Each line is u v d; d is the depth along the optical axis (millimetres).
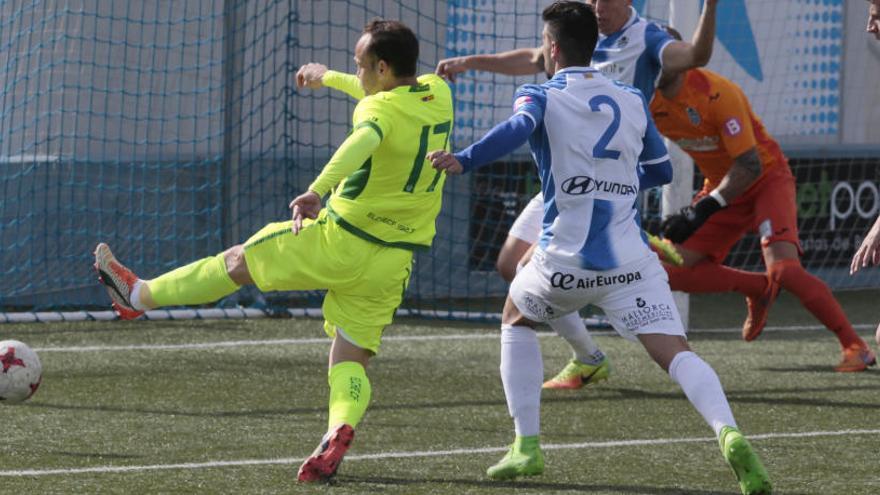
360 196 16547
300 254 16672
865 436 19844
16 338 28797
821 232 40562
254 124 34750
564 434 19781
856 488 16188
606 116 15445
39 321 30891
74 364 25625
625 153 15539
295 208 15000
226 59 33062
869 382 25344
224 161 33625
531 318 16109
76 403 21562
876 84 40875
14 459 17078
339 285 16578
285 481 15977
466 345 29453
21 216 33219
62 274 33438
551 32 15898
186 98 34219
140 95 33906
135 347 27922
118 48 33750
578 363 24125
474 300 37469
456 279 37156
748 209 26891
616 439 19391
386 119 16141
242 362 26359
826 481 16594
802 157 40031
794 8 39750
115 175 33781
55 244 33406
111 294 17656
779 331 33094
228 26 32938
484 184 37219
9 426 19391
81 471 16375
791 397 23531
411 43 16688
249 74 34500
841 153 40625
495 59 23906
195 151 34250
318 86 19062
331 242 16531
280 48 33188
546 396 23359
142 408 21234
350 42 35562
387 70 16656
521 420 16406
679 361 15211
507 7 36531
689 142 25562
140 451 17797
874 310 36938
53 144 33438
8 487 15391
